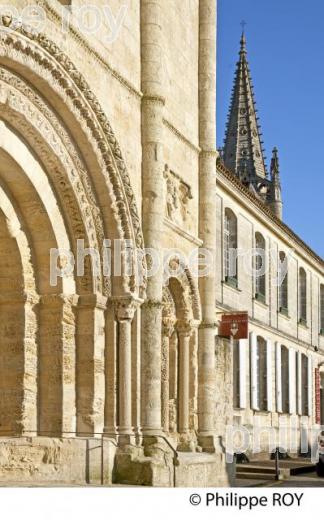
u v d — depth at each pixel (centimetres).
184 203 2798
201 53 3000
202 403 2806
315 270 5959
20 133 1978
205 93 2977
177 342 2764
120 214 2242
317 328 5975
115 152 2205
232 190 4097
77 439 2006
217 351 2952
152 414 2311
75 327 2150
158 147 2431
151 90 2439
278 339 4975
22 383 2027
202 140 2952
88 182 2164
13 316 2052
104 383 2202
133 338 2295
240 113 8194
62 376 2073
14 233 2033
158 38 2478
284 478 3522
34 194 2039
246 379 4294
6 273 2061
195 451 2714
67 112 2048
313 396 5769
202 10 3025
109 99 2236
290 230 5088
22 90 1920
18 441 1875
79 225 2145
